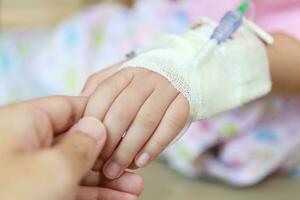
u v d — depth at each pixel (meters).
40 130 0.30
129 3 0.77
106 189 0.33
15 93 0.58
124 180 0.33
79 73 0.55
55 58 0.57
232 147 0.51
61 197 0.27
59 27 0.64
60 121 0.31
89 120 0.31
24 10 0.82
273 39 0.42
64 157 0.27
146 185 0.51
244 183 0.51
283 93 0.47
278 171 0.53
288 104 0.52
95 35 0.59
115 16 0.62
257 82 0.39
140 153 0.33
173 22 0.56
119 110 0.32
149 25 0.57
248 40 0.39
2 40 0.65
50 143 0.30
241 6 0.40
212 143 0.51
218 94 0.36
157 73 0.34
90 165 0.29
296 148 0.52
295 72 0.44
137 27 0.58
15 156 0.28
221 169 0.52
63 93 0.54
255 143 0.51
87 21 0.61
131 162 0.33
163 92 0.33
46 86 0.56
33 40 0.64
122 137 0.32
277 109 0.52
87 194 0.32
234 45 0.38
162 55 0.36
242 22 0.40
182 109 0.33
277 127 0.52
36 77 0.57
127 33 0.58
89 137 0.29
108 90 0.33
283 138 0.52
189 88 0.34
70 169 0.27
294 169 0.53
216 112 0.36
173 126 0.33
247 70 0.38
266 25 0.51
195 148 0.50
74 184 0.27
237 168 0.51
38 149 0.28
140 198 0.49
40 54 0.59
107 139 0.32
